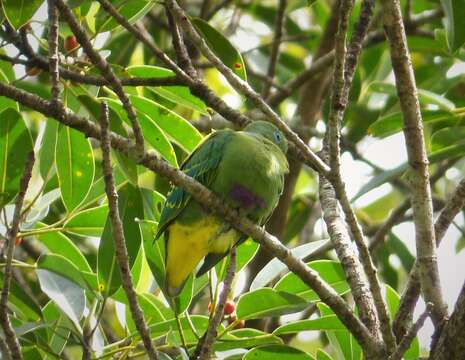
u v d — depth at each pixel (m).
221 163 10.27
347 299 13.38
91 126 8.53
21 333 9.22
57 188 11.32
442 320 8.50
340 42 8.37
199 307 14.17
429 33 15.64
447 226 9.23
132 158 8.65
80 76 10.14
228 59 10.66
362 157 15.19
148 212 11.05
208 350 8.56
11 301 10.52
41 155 10.62
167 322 10.12
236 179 10.19
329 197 9.92
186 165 10.70
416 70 15.57
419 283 8.95
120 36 14.73
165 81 10.34
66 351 13.42
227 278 8.85
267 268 10.57
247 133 10.63
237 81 9.08
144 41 9.77
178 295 10.10
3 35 10.14
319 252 14.80
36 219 10.95
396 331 8.95
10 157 9.88
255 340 9.84
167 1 9.35
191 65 10.46
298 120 15.80
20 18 9.62
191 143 11.33
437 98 12.27
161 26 15.97
